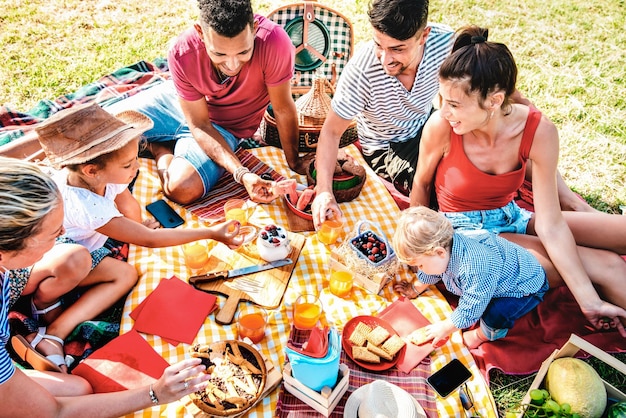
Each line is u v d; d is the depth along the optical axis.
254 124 4.23
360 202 3.97
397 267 3.24
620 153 4.95
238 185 4.02
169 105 4.16
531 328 3.28
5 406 2.04
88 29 5.87
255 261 3.33
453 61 2.68
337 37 4.53
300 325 2.84
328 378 2.40
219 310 3.05
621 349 3.19
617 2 7.45
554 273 3.18
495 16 6.98
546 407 2.54
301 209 3.68
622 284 3.11
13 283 2.72
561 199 3.86
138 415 2.51
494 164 3.12
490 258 2.84
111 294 3.05
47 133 2.63
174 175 3.70
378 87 3.61
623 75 6.01
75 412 2.21
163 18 6.26
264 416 2.57
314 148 4.39
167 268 3.28
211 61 3.46
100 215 2.85
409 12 2.95
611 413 2.54
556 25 6.88
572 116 5.38
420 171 3.47
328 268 3.40
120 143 2.69
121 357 2.72
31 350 2.50
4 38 5.48
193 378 2.37
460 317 2.84
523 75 5.93
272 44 3.49
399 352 2.87
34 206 1.93
